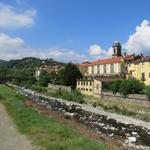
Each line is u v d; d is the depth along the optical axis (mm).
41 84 153500
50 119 33125
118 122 46750
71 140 21703
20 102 54312
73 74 129500
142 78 95188
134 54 117438
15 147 21062
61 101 84375
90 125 40906
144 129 41125
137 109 66625
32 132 25656
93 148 19719
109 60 129750
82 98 88625
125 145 28797
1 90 93875
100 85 99875
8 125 29922
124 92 83938
